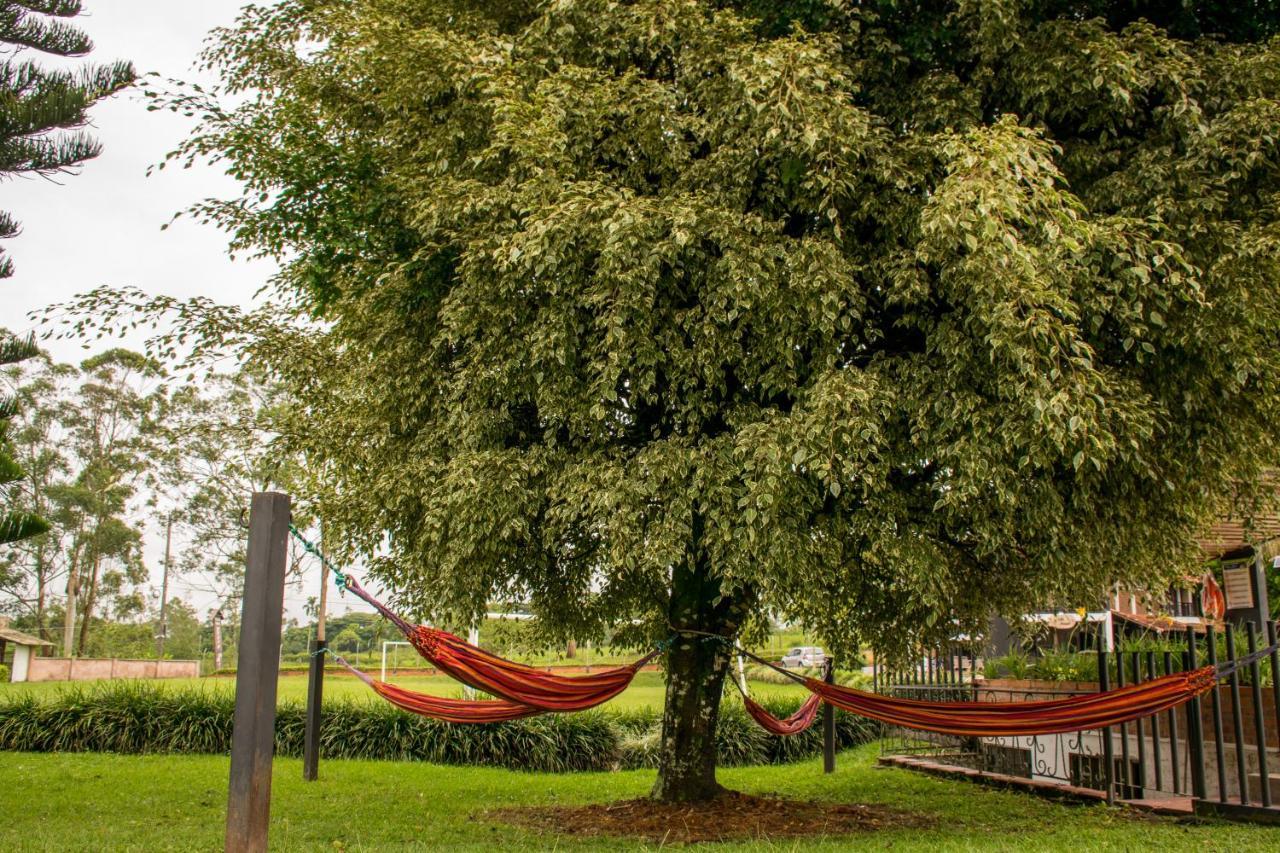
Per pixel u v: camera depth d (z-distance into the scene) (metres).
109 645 54.88
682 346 7.11
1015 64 7.58
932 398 6.97
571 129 7.66
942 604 8.81
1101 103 7.53
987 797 9.66
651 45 7.88
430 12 8.67
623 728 15.80
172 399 39.28
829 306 6.84
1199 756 7.34
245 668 4.59
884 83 8.02
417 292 8.38
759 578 6.77
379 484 8.30
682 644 9.34
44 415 41.47
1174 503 8.16
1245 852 5.79
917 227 7.11
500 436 7.87
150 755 14.05
